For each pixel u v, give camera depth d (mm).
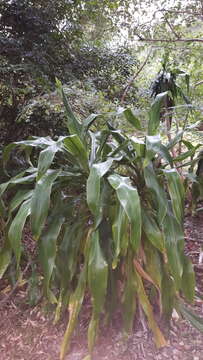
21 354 1251
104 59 3291
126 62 3471
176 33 3176
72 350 1259
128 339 1287
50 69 2770
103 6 3146
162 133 2217
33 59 2582
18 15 2609
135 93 3357
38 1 2652
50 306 1400
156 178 1098
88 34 3424
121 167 1241
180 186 1080
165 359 1216
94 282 1050
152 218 1142
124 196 974
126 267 1180
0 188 1192
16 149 2125
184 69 3219
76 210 1317
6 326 1403
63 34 2912
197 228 2348
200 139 2416
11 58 2520
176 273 1046
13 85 2473
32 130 2695
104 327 1306
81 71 3086
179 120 2543
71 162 1231
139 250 1184
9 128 2686
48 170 1113
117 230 1001
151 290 1340
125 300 1183
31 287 1482
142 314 1323
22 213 1062
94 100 2312
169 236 1061
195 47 3188
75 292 1157
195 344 1286
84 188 1251
